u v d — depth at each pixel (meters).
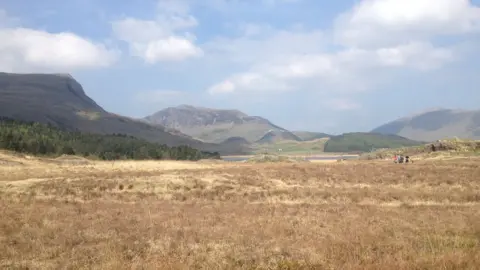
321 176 48.19
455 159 65.69
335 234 19.55
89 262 14.88
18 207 28.91
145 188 40.81
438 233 19.42
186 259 15.02
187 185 42.06
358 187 42.28
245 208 29.89
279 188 41.66
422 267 13.30
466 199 33.78
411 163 61.44
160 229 21.08
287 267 13.85
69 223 22.88
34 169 63.12
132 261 14.90
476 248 15.59
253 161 116.44
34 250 16.62
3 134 119.31
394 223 22.55
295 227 21.52
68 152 133.50
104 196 37.53
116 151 157.50
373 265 13.45
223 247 16.98
